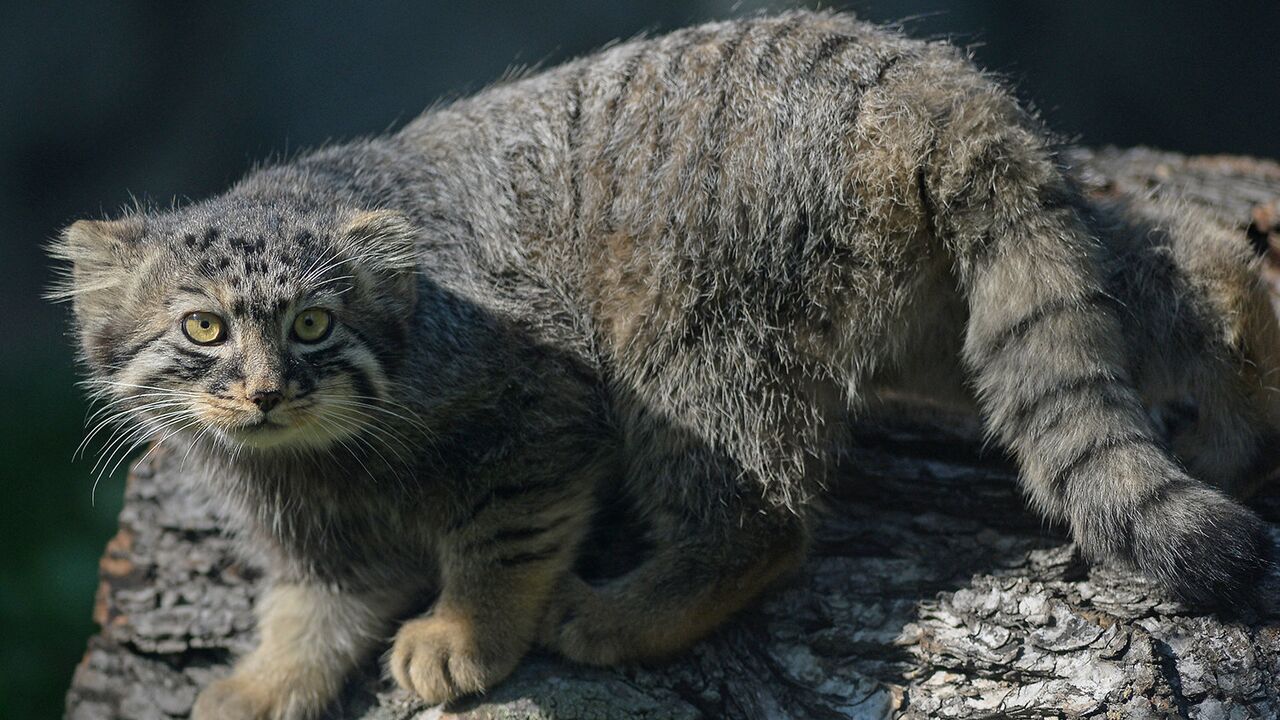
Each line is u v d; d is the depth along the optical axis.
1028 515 3.68
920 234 3.47
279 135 11.20
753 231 3.57
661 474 3.73
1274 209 4.64
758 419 3.63
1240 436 3.65
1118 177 5.16
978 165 3.39
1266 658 3.26
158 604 4.36
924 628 3.54
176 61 11.24
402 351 3.63
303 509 3.83
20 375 9.14
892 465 3.91
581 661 3.62
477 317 3.72
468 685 3.57
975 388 3.53
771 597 3.71
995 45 10.94
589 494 3.73
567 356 3.74
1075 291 3.33
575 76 4.08
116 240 3.55
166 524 4.44
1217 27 11.00
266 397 3.31
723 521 3.64
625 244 3.69
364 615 3.94
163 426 3.59
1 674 5.92
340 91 11.21
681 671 3.62
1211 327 3.60
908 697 3.48
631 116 3.81
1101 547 3.22
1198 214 3.83
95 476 7.47
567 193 3.83
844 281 3.52
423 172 4.09
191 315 3.38
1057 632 3.43
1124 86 11.12
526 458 3.64
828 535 3.80
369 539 3.90
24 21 11.03
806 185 3.52
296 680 3.86
